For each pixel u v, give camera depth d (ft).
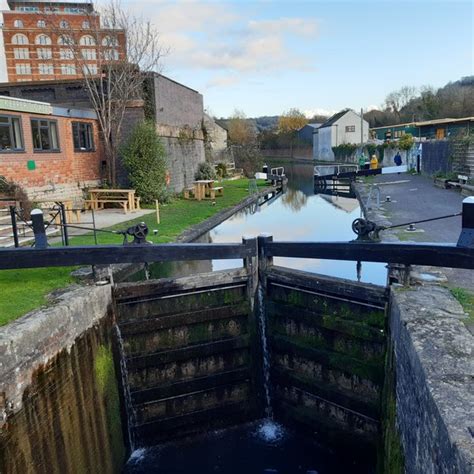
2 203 37.76
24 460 14.69
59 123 49.29
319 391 22.76
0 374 13.73
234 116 201.98
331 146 184.44
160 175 57.16
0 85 62.75
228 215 53.67
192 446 23.02
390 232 30.32
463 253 17.88
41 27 192.75
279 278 23.47
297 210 61.93
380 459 19.70
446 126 107.34
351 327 21.21
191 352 23.27
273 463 21.58
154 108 62.18
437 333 14.60
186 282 22.90
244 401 24.64
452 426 10.00
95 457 19.19
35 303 18.38
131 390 22.79
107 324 21.45
